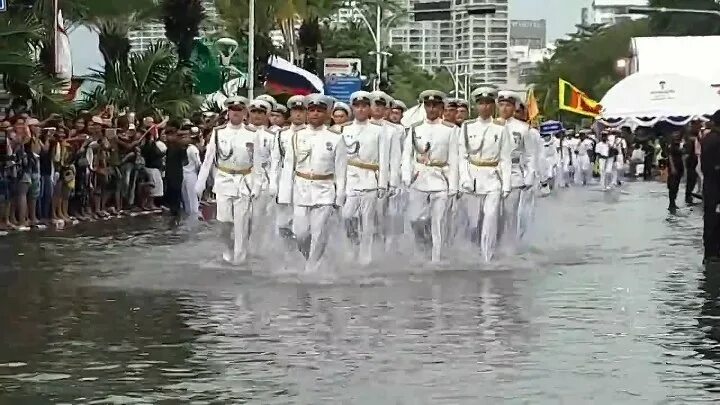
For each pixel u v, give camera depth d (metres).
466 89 122.25
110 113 31.97
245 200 19.98
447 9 58.25
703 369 11.48
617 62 117.50
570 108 65.31
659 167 65.50
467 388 10.61
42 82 29.73
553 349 12.46
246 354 12.11
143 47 42.78
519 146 21.72
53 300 15.85
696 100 59.94
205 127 34.34
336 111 19.73
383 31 86.44
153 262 20.17
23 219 26.08
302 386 10.67
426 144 20.39
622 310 15.15
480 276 18.64
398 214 20.95
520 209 22.84
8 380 10.91
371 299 15.95
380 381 10.88
